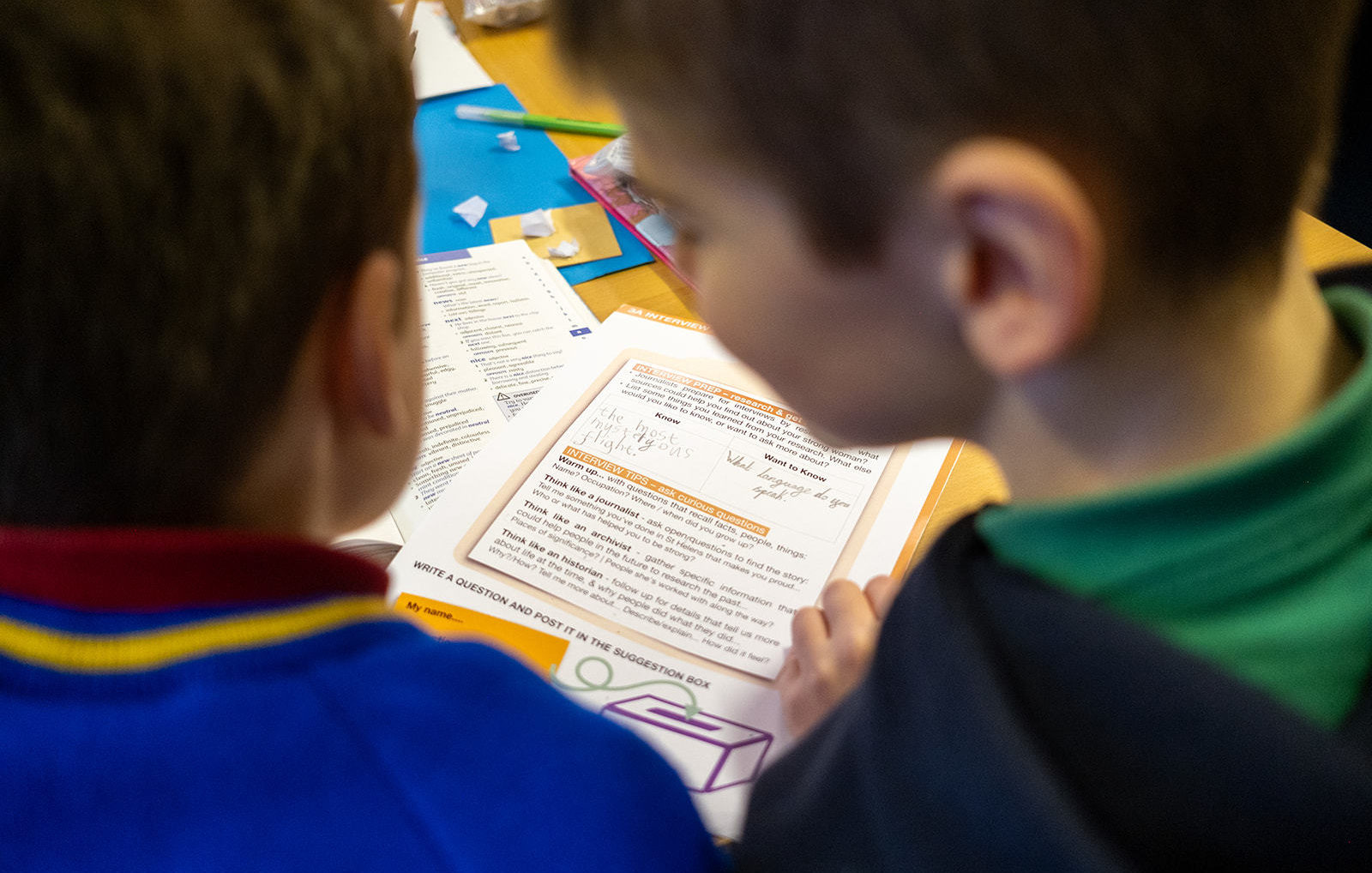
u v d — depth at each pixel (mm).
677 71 492
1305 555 490
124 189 443
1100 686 483
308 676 532
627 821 581
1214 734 463
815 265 526
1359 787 458
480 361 1126
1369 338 537
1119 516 492
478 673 591
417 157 625
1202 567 490
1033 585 516
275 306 506
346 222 530
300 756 514
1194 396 514
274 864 503
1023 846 482
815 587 915
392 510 980
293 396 550
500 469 1001
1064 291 435
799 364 590
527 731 580
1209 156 452
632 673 855
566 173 1406
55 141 430
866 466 1005
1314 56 459
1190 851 501
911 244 488
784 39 451
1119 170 448
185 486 527
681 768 802
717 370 1109
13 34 422
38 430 486
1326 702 503
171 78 441
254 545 527
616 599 902
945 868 533
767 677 858
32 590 491
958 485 991
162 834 493
